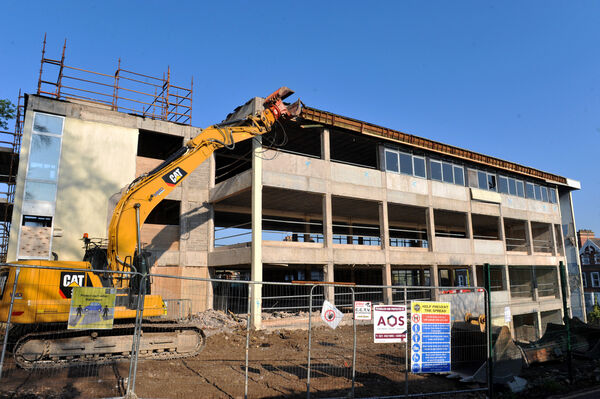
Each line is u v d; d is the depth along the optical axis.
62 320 11.03
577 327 13.91
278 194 22.56
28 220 19.20
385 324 8.59
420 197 26.05
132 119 22.30
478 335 11.23
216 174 30.39
